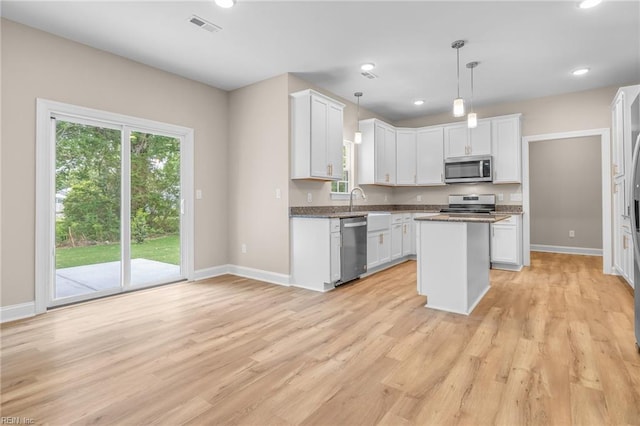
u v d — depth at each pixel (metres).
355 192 5.23
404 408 1.61
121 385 1.81
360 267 4.21
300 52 3.44
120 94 3.48
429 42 3.23
